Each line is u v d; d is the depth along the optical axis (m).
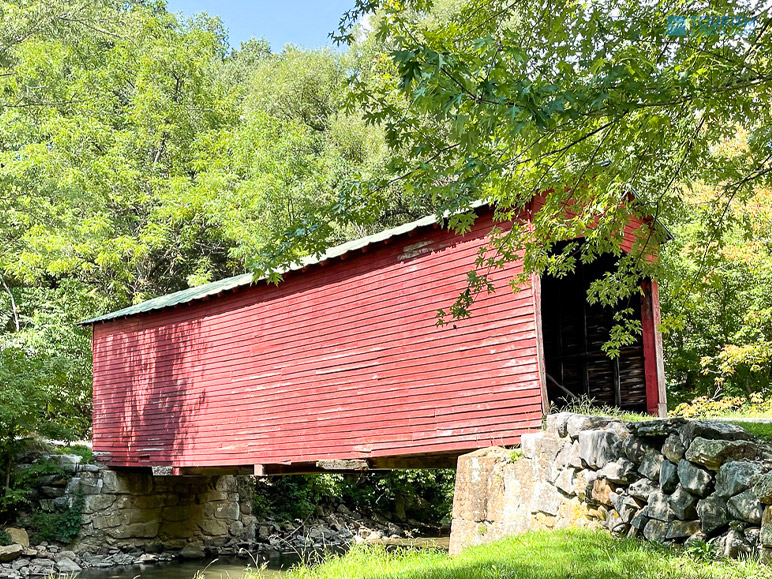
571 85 4.71
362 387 11.88
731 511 6.41
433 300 11.02
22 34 23.27
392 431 11.25
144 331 17.16
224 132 28.36
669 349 21.05
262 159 24.77
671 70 5.71
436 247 11.09
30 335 21.58
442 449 10.52
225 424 14.53
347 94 6.22
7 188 21.31
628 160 6.88
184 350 15.91
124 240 24.38
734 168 7.20
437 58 4.20
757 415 13.39
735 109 6.23
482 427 10.09
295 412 13.03
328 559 10.71
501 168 6.00
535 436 9.12
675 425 7.33
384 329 11.68
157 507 17.66
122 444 17.17
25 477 16.06
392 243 11.75
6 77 24.39
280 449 13.18
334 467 12.06
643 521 7.38
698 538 6.72
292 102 32.72
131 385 17.25
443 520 23.06
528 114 4.29
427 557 9.25
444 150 5.73
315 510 22.34
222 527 18.94
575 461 8.42
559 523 8.53
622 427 7.98
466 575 6.77
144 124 29.44
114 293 26.28
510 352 9.92
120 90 32.25
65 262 23.39
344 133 29.31
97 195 25.80
